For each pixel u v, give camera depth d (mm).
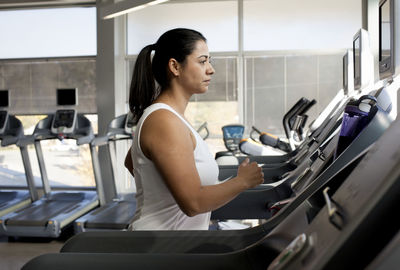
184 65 1331
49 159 6992
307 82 6168
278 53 6184
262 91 6254
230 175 3139
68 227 4910
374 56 2338
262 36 6250
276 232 965
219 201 1152
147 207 1312
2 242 4590
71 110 5496
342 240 523
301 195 1189
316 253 587
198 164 1331
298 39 6191
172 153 1157
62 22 6715
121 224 4340
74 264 768
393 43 1734
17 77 6777
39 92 6738
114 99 6145
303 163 2234
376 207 518
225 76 6320
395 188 515
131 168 1654
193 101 6398
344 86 3338
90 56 6621
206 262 846
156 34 6492
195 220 1368
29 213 4883
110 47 6148
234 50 6305
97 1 6188
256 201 2119
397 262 430
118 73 6320
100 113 6180
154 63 1386
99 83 6184
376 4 2508
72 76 6680
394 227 517
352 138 1366
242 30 6262
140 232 1106
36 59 6703
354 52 2660
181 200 1146
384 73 1914
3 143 5426
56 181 6992
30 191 5773
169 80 1362
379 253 469
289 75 6195
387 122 1271
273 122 6246
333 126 2375
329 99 6133
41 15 6742
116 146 6344
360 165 743
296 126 4391
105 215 4672
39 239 4715
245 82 6285
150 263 781
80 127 5633
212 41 6348
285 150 4633
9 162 7090
